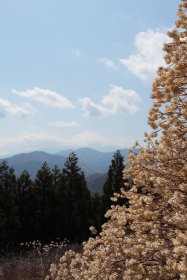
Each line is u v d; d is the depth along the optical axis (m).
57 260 18.31
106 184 30.20
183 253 3.42
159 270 4.13
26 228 31.36
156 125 4.61
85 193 32.16
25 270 17.50
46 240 31.25
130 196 4.84
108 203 29.59
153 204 4.45
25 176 32.88
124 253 4.47
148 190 4.80
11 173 31.83
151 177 4.62
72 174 32.38
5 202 30.28
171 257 3.81
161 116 4.56
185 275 3.41
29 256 21.88
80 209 31.45
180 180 4.46
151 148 5.00
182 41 4.45
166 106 4.52
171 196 4.30
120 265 4.57
